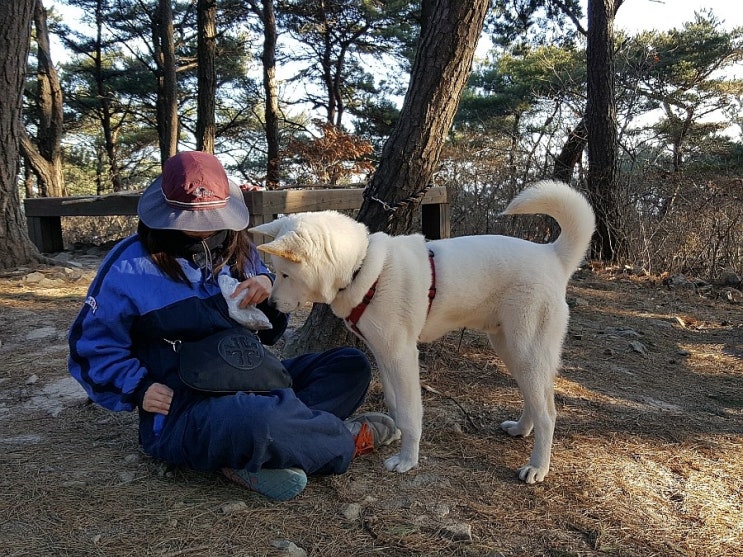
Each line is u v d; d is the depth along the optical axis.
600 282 7.58
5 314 4.83
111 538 1.94
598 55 8.58
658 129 14.75
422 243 2.71
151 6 20.72
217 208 2.19
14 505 2.12
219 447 2.09
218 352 2.20
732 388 3.95
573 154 9.28
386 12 18.84
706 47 16.41
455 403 3.31
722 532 2.18
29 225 8.12
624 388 3.81
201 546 1.91
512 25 16.44
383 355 2.58
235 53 20.50
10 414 3.03
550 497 2.37
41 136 15.24
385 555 1.93
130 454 2.57
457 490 2.38
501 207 9.24
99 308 2.20
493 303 2.68
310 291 2.50
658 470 2.65
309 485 2.36
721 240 8.15
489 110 19.09
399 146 3.42
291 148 13.83
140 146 25.45
